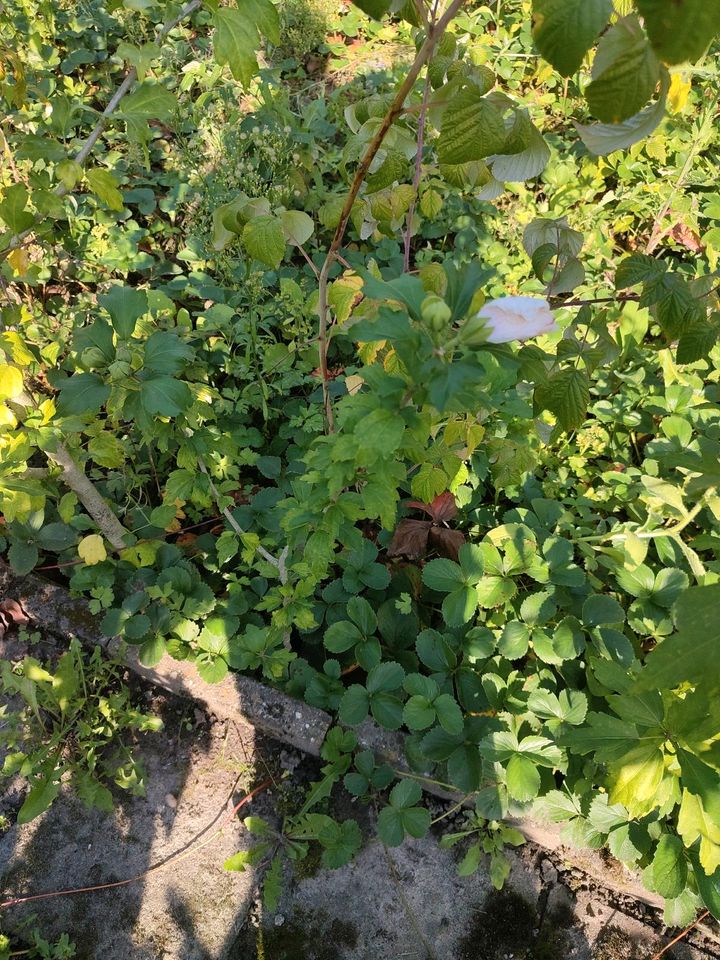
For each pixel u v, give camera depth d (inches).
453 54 59.2
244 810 87.0
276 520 97.8
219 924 79.8
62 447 76.2
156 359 66.9
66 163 60.2
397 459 62.6
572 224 135.7
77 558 97.7
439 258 133.0
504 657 86.9
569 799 76.2
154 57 57.5
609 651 80.7
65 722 87.5
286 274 122.6
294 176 96.7
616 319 119.2
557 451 108.6
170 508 90.3
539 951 79.8
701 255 141.9
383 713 81.0
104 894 80.9
